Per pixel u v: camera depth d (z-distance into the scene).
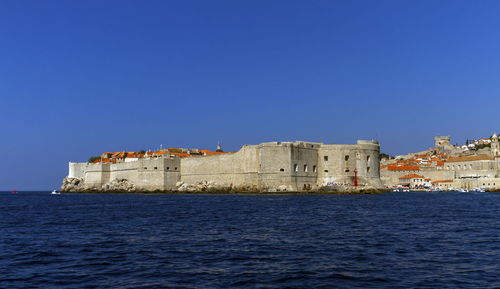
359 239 27.52
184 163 126.69
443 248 23.94
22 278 17.88
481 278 17.25
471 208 56.56
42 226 36.88
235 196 98.75
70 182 158.12
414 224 36.25
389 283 16.62
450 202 72.31
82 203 78.81
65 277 17.98
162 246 25.25
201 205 65.81
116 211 54.50
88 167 151.12
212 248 24.47
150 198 96.62
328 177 111.19
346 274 18.05
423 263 20.08
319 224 36.75
